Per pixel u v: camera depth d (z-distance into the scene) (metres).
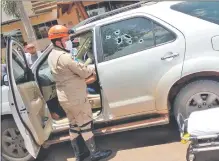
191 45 4.39
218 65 4.32
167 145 4.77
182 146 4.66
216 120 3.57
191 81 4.49
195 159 3.69
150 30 4.58
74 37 5.00
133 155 4.71
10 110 4.85
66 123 4.96
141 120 4.82
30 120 4.57
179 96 4.55
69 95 4.48
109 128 4.78
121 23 4.70
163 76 4.48
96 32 4.76
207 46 4.37
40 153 5.16
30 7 16.58
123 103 4.67
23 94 4.57
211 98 4.45
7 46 4.44
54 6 16.45
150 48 4.54
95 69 4.67
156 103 4.58
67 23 13.64
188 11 4.57
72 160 5.06
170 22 4.50
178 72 4.41
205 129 3.52
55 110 5.09
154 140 4.97
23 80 4.87
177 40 4.45
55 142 4.95
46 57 5.08
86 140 4.65
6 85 4.75
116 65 4.61
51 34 4.45
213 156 3.68
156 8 4.66
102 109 4.76
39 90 4.97
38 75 5.05
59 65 4.43
